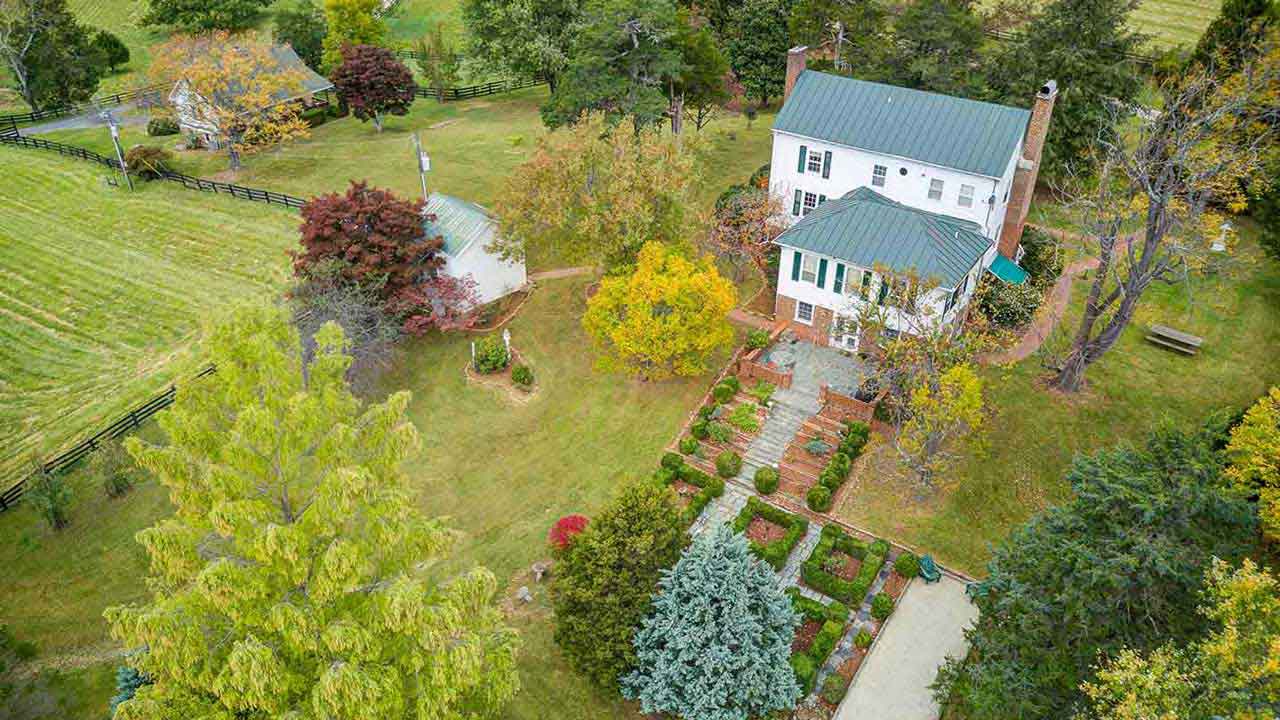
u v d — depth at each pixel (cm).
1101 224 3794
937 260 3925
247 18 10181
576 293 4872
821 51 7269
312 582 2169
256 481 2288
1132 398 3966
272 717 2078
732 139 6712
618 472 3756
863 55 6419
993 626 2742
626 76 5750
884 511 3519
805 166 4850
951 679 2767
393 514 2208
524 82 8319
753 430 3853
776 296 4428
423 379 4338
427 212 4756
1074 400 3962
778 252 5006
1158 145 3569
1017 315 4356
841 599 3167
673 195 4347
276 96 6875
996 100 5491
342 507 2119
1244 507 2486
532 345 4512
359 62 7000
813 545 3391
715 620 2669
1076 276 4853
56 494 3597
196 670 2078
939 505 3528
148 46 9706
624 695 2783
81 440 4181
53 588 3394
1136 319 4475
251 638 1981
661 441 3894
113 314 5106
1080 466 2709
